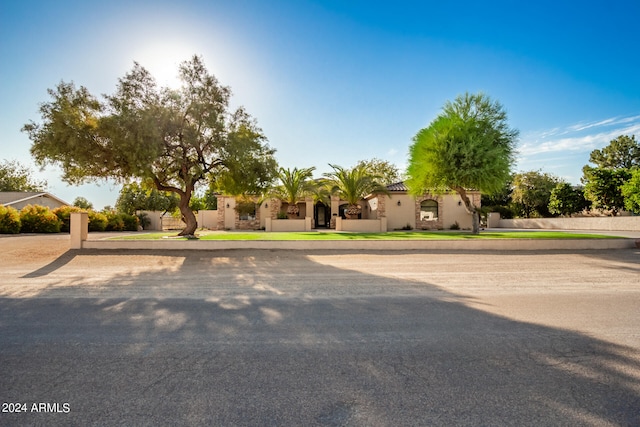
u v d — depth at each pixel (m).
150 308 5.91
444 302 6.32
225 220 33.59
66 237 18.09
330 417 2.66
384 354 3.88
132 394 3.01
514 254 13.25
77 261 11.52
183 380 3.26
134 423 2.59
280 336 4.48
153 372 3.42
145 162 13.54
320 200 32.12
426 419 2.64
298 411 2.74
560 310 5.71
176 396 2.97
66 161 13.58
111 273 9.52
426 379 3.28
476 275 9.14
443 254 13.25
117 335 4.50
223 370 3.47
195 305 6.13
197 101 15.33
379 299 6.58
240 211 32.88
